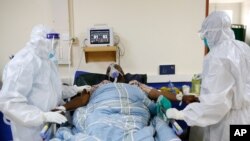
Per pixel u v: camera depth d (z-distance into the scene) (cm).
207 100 147
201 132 209
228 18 161
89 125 154
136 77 231
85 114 170
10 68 156
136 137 137
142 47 254
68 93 208
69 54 246
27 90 158
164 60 257
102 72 254
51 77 181
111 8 246
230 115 158
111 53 251
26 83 156
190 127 202
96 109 170
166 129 147
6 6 240
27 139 171
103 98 177
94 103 178
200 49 257
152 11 249
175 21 252
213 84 148
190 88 237
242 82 148
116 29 249
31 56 162
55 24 243
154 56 256
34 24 244
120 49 252
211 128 168
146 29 251
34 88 167
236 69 144
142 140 134
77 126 165
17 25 244
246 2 327
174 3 249
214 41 164
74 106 182
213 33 162
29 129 169
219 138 163
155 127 160
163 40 254
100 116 161
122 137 139
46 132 143
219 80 147
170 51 256
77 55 251
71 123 179
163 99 179
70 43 245
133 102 178
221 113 148
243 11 329
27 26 244
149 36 252
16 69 154
